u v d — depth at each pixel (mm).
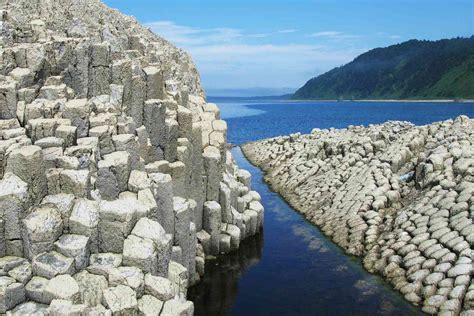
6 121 24172
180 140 33375
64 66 29625
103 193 24406
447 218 32406
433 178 38188
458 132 49594
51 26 35531
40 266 19312
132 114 31438
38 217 20016
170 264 25172
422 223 33344
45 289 18641
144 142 29906
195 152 34906
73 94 29328
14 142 22156
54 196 21422
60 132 23672
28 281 19109
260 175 65688
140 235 21641
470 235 29078
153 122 31750
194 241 30984
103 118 26766
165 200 27125
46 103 25672
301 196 50250
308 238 39500
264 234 40812
